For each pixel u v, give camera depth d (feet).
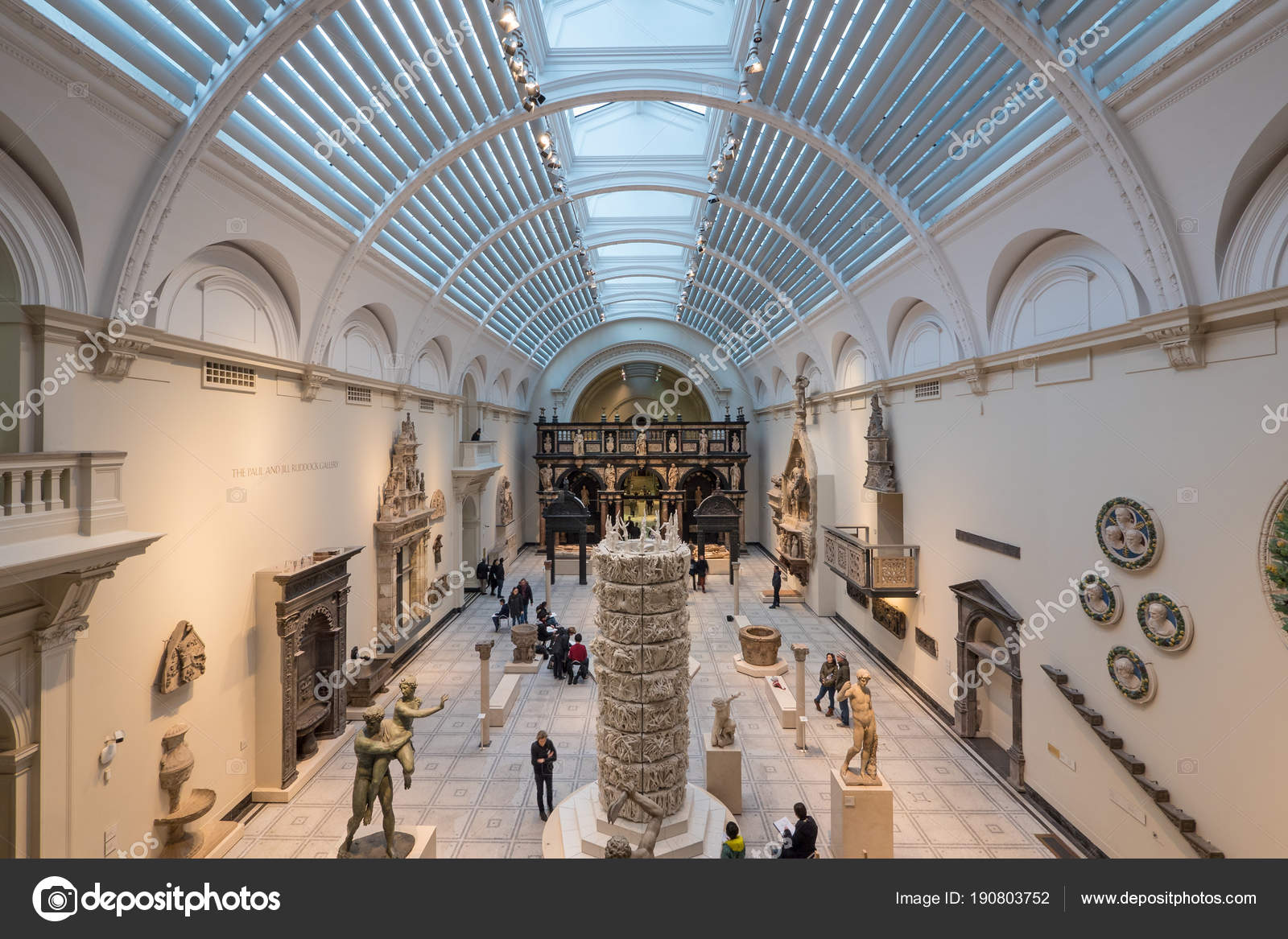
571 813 26.99
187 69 21.34
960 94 27.17
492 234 48.49
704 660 51.90
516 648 49.55
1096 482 26.43
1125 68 20.70
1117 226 23.68
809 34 28.50
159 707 24.48
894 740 37.11
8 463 17.10
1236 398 20.11
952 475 38.93
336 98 27.48
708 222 54.85
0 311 19.11
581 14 34.99
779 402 88.63
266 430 32.53
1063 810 28.32
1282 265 18.88
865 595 53.98
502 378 88.02
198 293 27.53
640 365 112.57
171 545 25.32
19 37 16.35
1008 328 33.42
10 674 18.48
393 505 47.93
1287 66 16.53
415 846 23.36
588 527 78.23
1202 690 21.30
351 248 35.76
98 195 20.76
